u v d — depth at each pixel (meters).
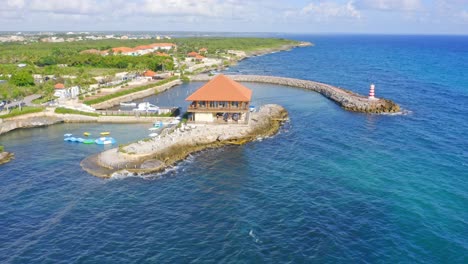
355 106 109.06
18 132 89.12
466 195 53.25
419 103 114.94
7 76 143.12
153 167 64.31
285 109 108.75
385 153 71.19
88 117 97.56
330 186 57.31
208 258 40.03
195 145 77.00
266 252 41.06
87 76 141.75
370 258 40.06
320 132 86.50
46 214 49.56
